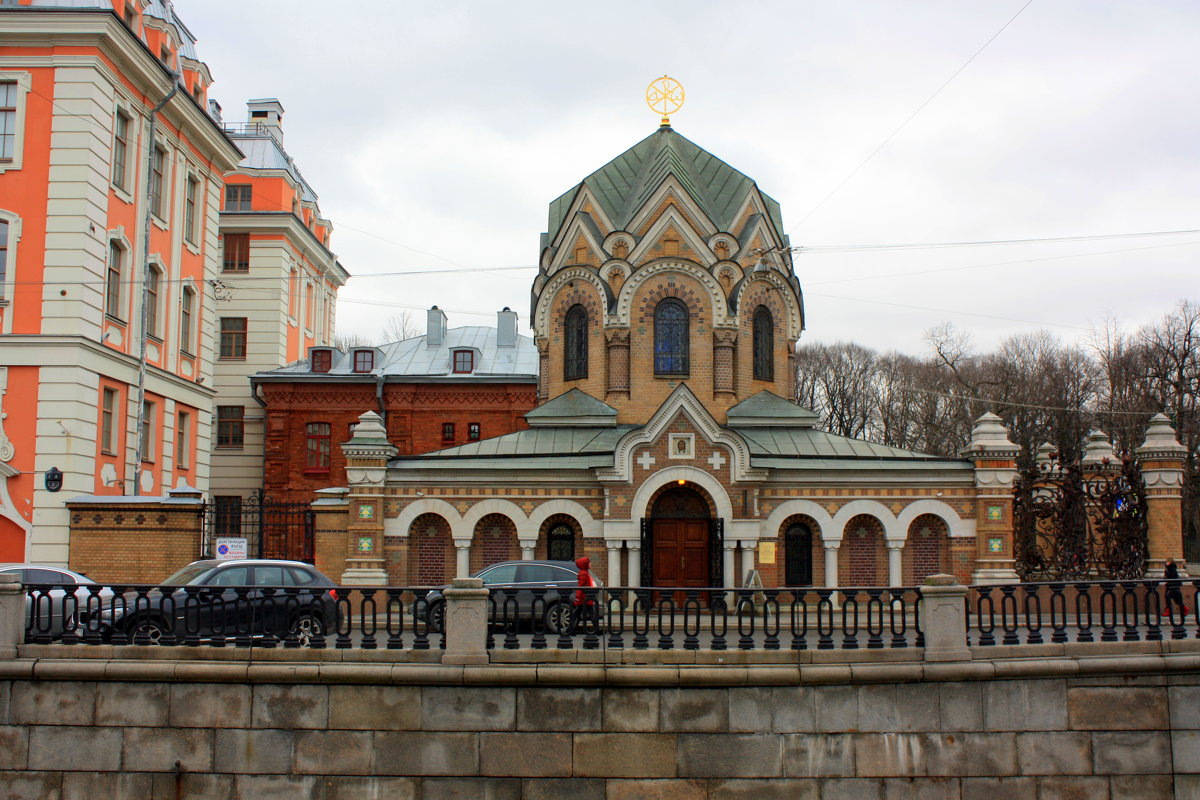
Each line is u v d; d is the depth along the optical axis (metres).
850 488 30.52
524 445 33.28
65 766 16.84
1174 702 17.36
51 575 24.11
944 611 17.19
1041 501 30.97
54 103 33.25
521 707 16.58
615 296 34.84
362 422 30.97
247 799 16.59
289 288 57.88
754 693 16.69
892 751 16.73
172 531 29.89
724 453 29.83
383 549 30.36
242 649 16.98
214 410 54.28
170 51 40.00
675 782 16.47
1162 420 31.53
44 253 32.72
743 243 35.41
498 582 25.14
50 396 32.12
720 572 29.42
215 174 44.25
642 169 37.16
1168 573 28.70
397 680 16.59
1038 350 75.56
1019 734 17.00
